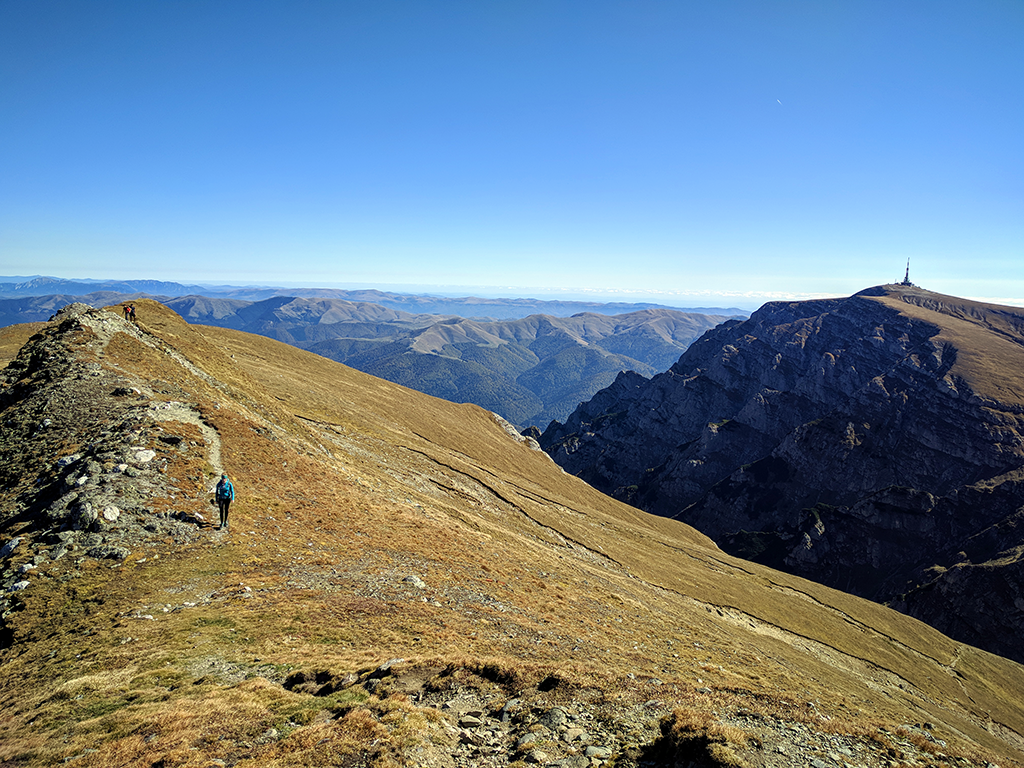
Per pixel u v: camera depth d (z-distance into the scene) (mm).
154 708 16078
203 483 33875
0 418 37812
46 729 15148
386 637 24297
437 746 14984
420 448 88500
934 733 20797
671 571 89688
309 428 63500
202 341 72500
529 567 49625
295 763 13227
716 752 13500
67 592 22953
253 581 27125
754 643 62562
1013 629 159375
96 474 29578
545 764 14172
